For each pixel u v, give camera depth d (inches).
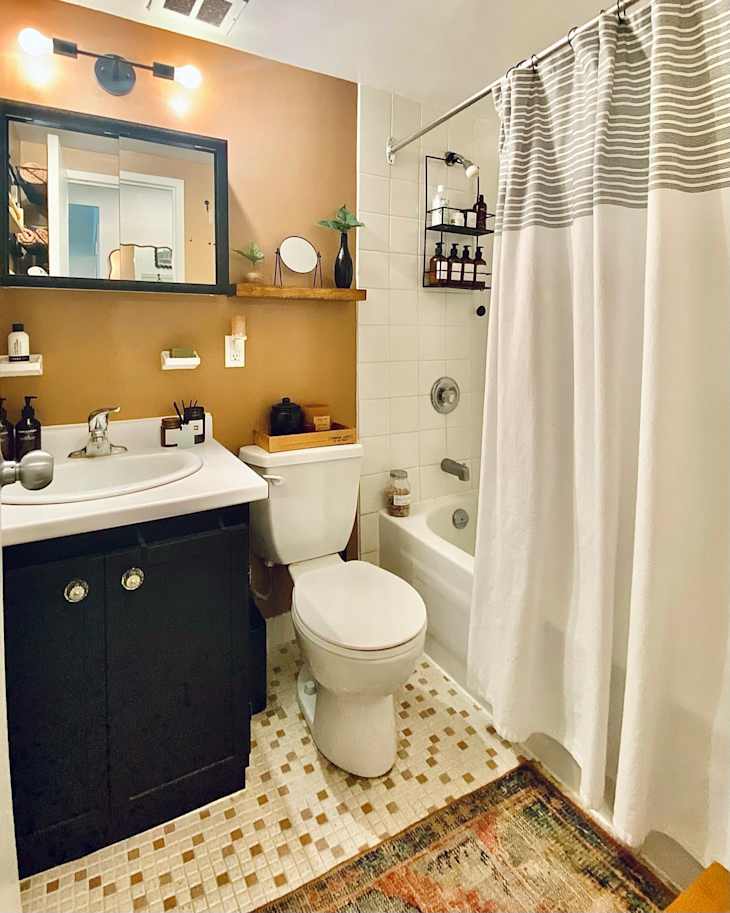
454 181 90.9
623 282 44.8
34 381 63.7
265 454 71.6
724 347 39.4
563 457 52.9
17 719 46.1
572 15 64.1
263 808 57.2
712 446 40.6
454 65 75.4
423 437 94.7
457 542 96.9
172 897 48.2
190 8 62.4
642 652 42.3
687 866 47.9
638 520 41.8
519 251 52.7
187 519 51.9
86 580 47.0
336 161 80.1
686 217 39.2
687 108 38.6
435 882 49.6
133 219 65.1
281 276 77.5
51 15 60.6
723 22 36.8
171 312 70.7
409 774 61.7
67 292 64.4
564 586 53.7
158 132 65.2
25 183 59.6
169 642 52.1
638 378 46.0
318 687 66.5
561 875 50.0
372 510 91.1
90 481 61.5
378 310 86.8
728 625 40.8
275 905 47.7
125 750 51.6
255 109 73.2
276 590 85.9
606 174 43.8
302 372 81.5
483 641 62.1
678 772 44.6
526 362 52.6
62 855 50.6
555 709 56.0
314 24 65.6
